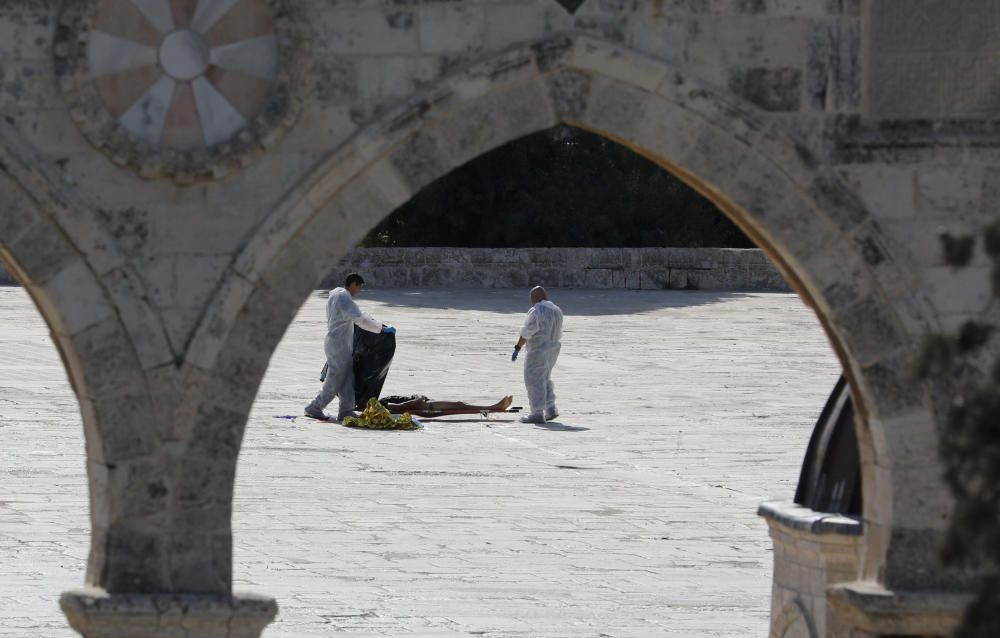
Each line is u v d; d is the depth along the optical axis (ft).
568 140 608.60
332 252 97.96
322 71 97.96
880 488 103.04
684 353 366.22
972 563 77.30
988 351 101.19
